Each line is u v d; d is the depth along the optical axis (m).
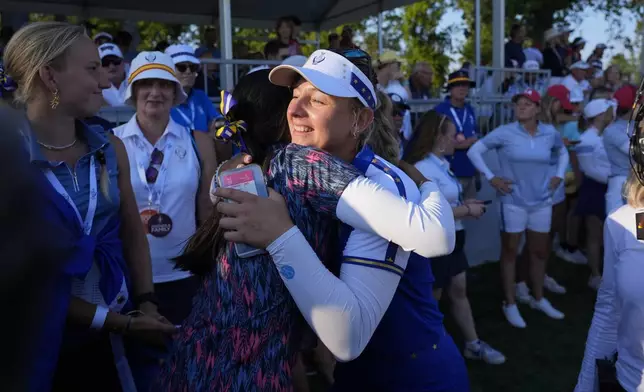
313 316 1.22
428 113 3.85
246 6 9.71
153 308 2.05
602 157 5.41
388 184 1.33
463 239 3.88
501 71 7.18
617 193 4.73
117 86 5.02
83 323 1.75
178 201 2.75
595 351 1.86
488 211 6.42
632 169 1.63
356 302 1.22
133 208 2.04
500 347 4.35
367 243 1.27
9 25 8.44
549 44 10.44
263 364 1.29
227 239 1.25
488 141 4.82
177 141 2.81
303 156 1.29
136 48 9.66
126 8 9.38
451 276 3.96
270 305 1.31
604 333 1.83
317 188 1.27
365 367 1.63
